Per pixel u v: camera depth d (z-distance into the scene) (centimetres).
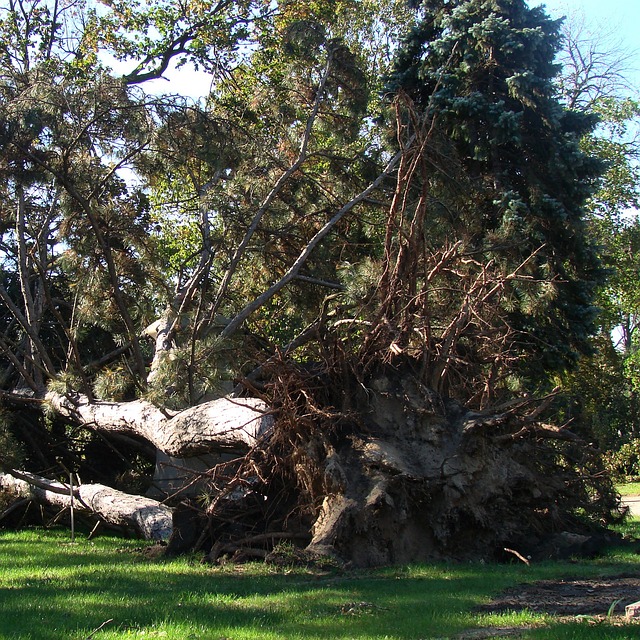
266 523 1051
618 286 3070
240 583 817
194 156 1552
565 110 1923
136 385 1476
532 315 1652
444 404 1067
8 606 685
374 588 782
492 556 995
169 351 1276
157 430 1229
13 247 1931
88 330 1847
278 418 1025
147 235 1634
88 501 1320
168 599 718
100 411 1424
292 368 1077
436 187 1617
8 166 1445
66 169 1441
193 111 1530
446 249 1277
